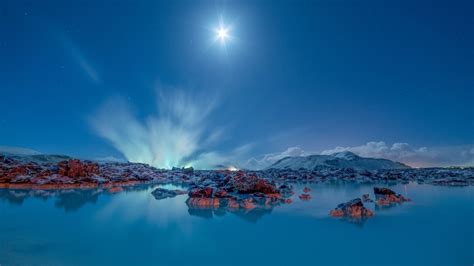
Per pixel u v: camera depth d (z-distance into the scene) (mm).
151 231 14547
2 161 46875
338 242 12688
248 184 27859
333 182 48031
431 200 24891
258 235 13906
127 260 10492
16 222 16328
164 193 29344
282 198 25531
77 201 24406
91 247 11945
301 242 12734
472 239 13016
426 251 11406
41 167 43750
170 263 10297
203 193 23297
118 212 19531
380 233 14141
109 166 54938
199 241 12898
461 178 45062
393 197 24312
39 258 10609
